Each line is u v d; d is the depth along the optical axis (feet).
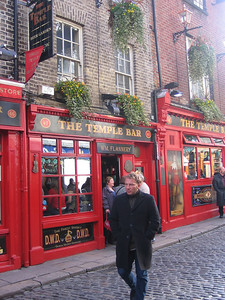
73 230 24.50
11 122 20.80
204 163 40.75
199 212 38.22
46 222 22.47
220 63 46.96
